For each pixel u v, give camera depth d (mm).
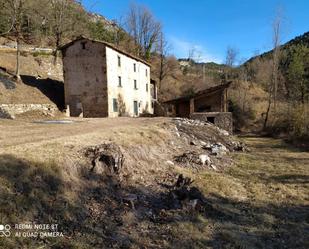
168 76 73188
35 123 21219
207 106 34688
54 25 54969
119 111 37500
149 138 17547
